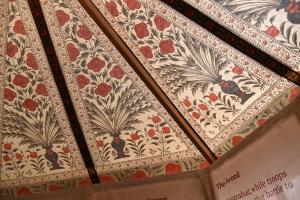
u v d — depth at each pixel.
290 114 1.82
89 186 2.28
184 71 2.05
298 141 1.74
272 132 1.88
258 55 1.87
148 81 2.11
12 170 2.33
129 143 2.26
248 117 2.01
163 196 2.17
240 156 2.02
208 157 2.19
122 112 2.20
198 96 2.09
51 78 2.12
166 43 2.00
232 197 2.01
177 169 2.23
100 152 2.28
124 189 2.23
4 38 2.01
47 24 2.00
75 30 2.01
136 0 1.92
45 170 2.32
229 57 1.93
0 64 2.07
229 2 1.79
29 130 2.24
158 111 2.18
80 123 2.23
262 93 1.94
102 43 2.04
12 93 2.14
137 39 2.01
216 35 1.90
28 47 2.04
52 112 2.20
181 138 2.20
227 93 2.03
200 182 2.17
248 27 1.82
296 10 1.68
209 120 2.12
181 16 1.91
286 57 1.80
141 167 2.27
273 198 1.78
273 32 1.78
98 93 2.16
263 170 1.87
